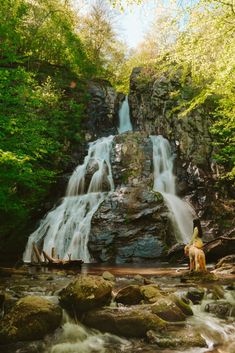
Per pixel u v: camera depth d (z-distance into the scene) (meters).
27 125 14.16
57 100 23.67
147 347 5.97
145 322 6.41
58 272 12.16
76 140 25.31
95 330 6.49
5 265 15.19
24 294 7.70
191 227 20.08
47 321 6.24
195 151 23.56
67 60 31.73
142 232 17.89
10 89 13.61
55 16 29.41
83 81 30.05
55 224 20.02
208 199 21.75
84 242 18.53
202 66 12.23
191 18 11.02
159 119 26.58
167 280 10.29
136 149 23.11
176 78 26.20
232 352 5.83
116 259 17.22
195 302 7.94
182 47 12.05
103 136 27.98
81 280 7.01
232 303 7.78
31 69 27.44
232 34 10.80
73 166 23.69
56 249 19.16
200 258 10.74
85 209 20.09
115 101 30.48
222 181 22.50
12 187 16.17
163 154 24.02
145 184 21.08
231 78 11.88
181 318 6.96
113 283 9.38
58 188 22.41
